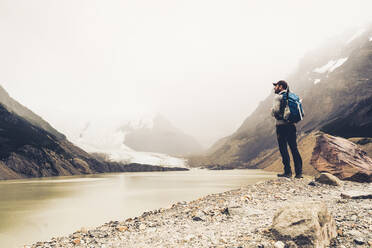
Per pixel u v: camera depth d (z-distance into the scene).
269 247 3.46
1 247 5.87
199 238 4.25
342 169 10.18
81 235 5.43
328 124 49.91
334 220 4.33
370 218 4.30
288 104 8.66
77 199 13.63
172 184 21.84
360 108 50.00
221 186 19.39
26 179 32.72
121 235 5.07
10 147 41.75
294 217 3.82
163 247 4.02
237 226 4.70
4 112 53.25
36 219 8.84
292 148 9.34
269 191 7.87
